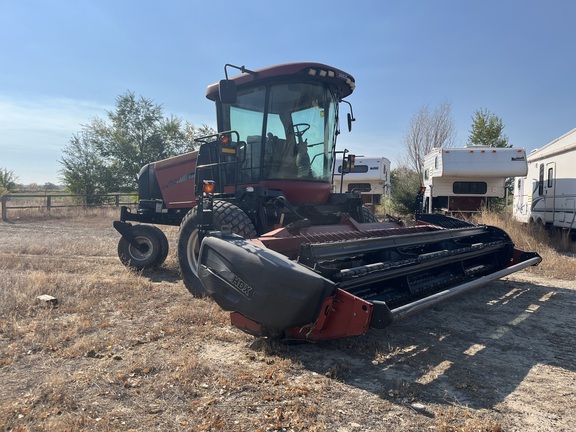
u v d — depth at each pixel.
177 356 4.21
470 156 15.52
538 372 4.05
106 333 4.77
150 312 5.61
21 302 5.63
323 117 6.98
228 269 4.32
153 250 8.20
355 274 4.33
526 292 7.04
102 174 30.61
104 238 12.83
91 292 6.33
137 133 32.97
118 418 3.12
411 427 3.09
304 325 4.07
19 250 10.29
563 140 12.77
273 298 3.99
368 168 21.83
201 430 2.99
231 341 4.64
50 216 20.91
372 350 4.52
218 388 3.59
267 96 6.65
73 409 3.21
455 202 16.50
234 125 7.05
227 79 6.11
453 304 6.29
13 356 4.12
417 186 21.59
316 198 7.10
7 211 21.39
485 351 4.55
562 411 3.35
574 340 4.88
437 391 3.65
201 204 5.37
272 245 4.91
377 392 3.61
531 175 15.80
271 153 6.71
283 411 3.25
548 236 13.23
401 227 7.05
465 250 6.10
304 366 4.08
